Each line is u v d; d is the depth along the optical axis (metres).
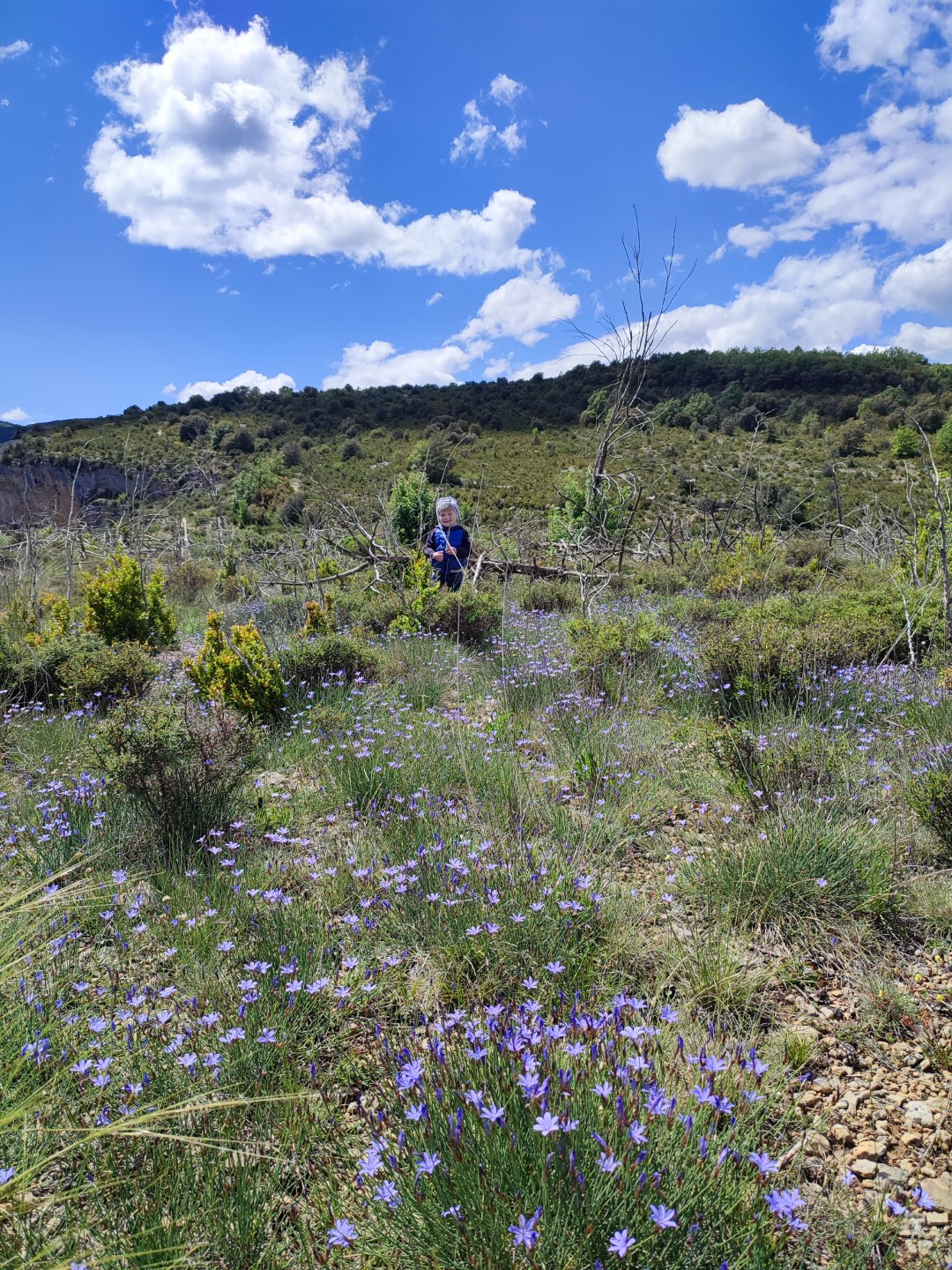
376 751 4.62
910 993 2.55
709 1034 2.25
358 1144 1.95
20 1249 1.61
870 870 3.06
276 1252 1.68
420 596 8.64
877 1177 1.86
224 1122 2.00
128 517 14.65
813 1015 2.47
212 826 3.77
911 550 9.17
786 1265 1.53
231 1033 2.12
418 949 2.79
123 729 3.94
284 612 9.57
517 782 4.07
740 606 8.03
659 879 3.31
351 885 3.22
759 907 3.00
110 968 2.72
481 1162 1.64
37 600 10.61
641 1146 1.60
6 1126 1.85
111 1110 1.99
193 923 2.75
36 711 6.39
